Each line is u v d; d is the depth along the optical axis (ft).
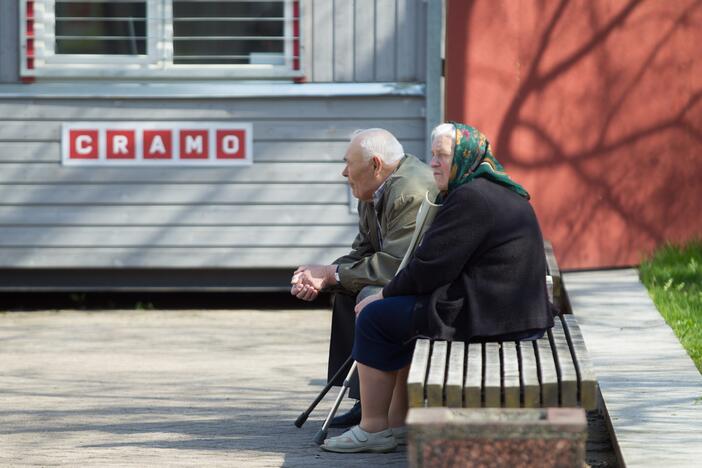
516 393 29.68
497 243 33.99
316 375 52.21
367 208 40.88
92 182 70.44
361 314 36.06
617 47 68.64
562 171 68.69
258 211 70.49
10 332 64.59
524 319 33.88
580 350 32.63
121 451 38.34
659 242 70.03
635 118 69.26
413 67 69.87
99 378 51.72
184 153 70.28
